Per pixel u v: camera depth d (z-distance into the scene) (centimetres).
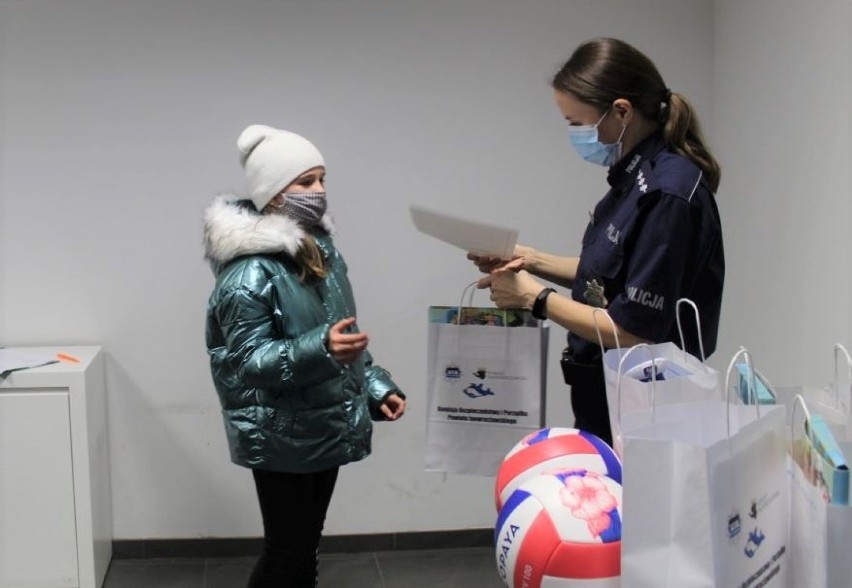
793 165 239
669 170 164
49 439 251
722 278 174
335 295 213
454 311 187
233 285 193
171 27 271
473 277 291
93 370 264
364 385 217
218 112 275
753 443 108
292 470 200
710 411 118
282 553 208
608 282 173
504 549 123
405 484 300
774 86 249
